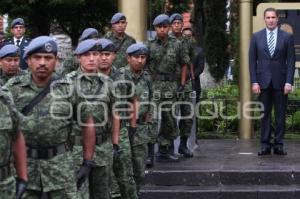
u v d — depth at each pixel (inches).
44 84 357.1
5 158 322.3
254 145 730.8
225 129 850.1
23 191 332.2
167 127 603.2
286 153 652.7
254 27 782.5
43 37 355.6
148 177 567.8
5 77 478.6
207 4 1198.3
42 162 357.4
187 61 599.5
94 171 417.7
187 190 550.3
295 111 856.3
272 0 1074.1
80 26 1035.9
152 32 776.3
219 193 545.0
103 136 417.4
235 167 582.2
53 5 959.0
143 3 689.0
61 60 522.6
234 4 1278.3
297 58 772.6
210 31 1207.6
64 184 358.9
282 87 629.0
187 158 637.3
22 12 970.7
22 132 346.6
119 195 474.0
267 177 564.1
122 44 569.9
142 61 501.4
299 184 562.9
